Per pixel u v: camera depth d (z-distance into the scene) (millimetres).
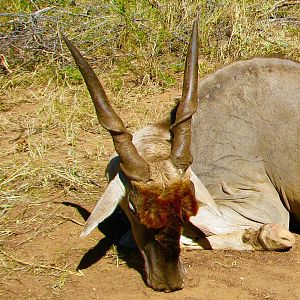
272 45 10891
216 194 6328
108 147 8156
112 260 5859
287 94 6207
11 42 10703
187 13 11375
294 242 5977
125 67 10453
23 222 6535
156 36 10867
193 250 6020
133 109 9172
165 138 5574
